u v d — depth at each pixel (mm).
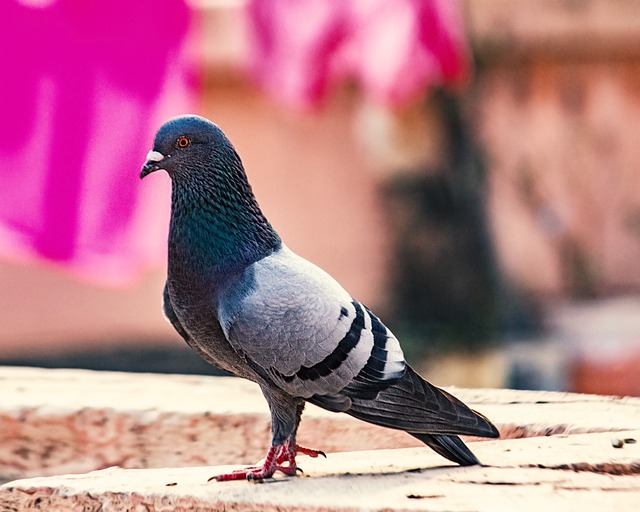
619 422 7270
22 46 8328
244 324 6039
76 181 8469
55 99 8398
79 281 16703
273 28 10062
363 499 5754
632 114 17562
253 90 16938
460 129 16672
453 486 5953
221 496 5906
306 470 6469
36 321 16703
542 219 17469
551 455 6445
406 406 6059
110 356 16703
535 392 8320
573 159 17484
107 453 7855
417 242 17016
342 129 17172
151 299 16766
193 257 6203
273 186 17344
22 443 7891
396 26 10328
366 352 6066
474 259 17000
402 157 16750
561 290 17469
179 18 8578
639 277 17578
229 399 8148
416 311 17094
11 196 8344
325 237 17422
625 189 17547
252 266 6188
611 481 6012
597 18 16766
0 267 16625
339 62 10438
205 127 6195
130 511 6043
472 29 16656
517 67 17266
